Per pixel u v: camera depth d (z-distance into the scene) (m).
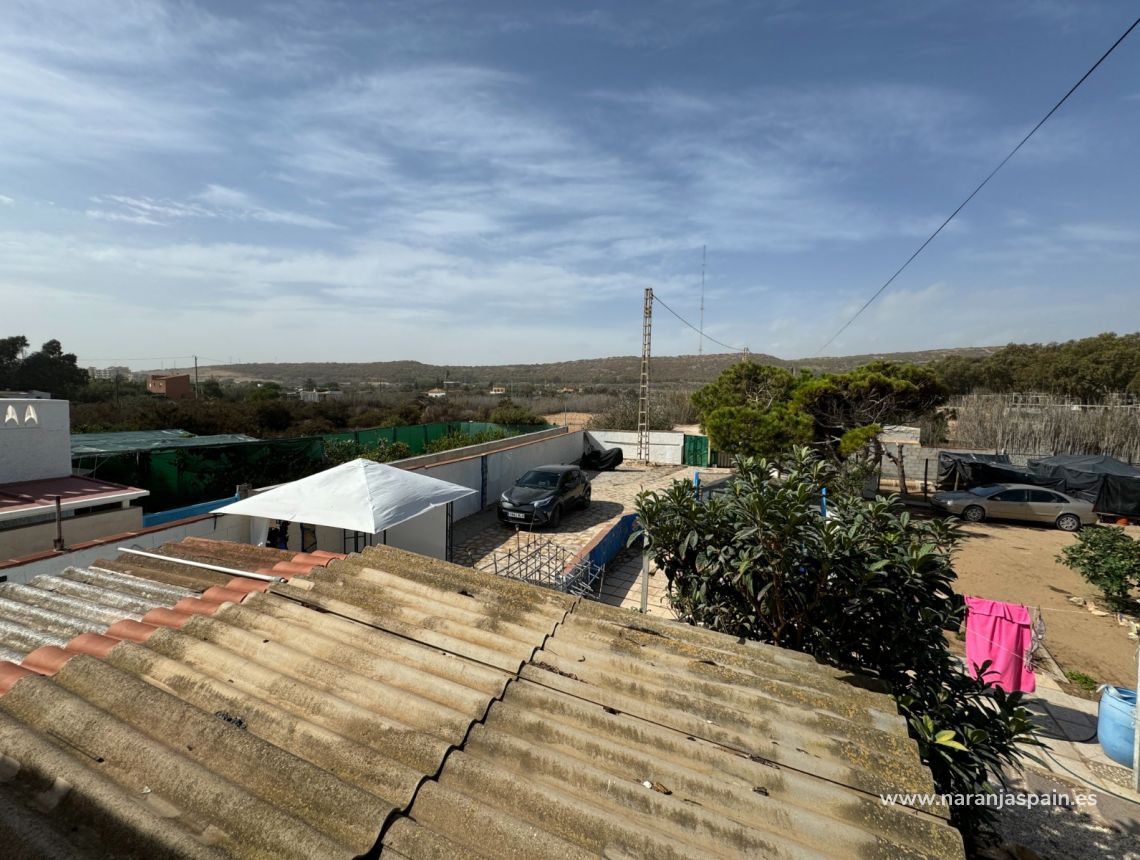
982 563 12.96
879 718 2.81
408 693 2.66
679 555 4.16
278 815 1.82
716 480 22.19
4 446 8.88
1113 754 6.00
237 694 2.55
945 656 3.84
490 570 11.09
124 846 1.67
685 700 2.83
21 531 7.66
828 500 4.56
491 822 1.93
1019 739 3.71
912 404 16.94
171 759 2.03
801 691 2.98
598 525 15.02
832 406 17.17
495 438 25.59
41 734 2.15
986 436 26.09
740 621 4.22
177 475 13.04
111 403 27.45
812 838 2.06
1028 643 6.46
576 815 2.00
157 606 3.72
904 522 3.85
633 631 3.57
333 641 3.08
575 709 2.69
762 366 22.33
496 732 2.44
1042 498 16.45
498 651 3.20
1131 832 5.04
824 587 3.64
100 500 8.57
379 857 1.79
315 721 2.45
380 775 2.12
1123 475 16.70
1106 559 9.89
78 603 3.78
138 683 2.50
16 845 1.56
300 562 4.66
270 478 15.28
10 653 3.07
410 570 4.27
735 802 2.18
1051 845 4.87
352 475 8.33
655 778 2.28
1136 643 8.77
